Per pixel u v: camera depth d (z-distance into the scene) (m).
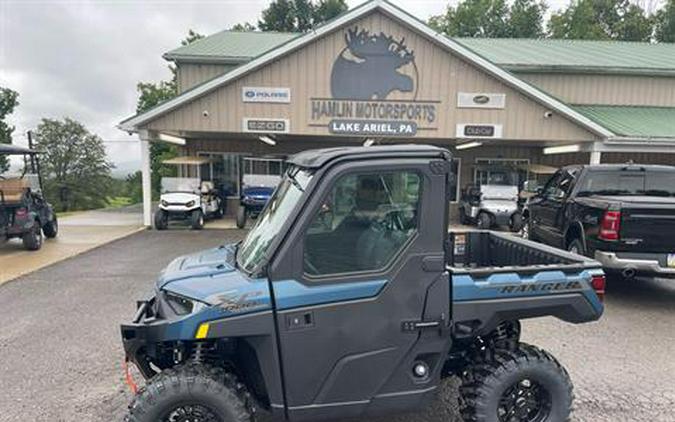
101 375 4.04
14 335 5.00
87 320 5.50
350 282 2.61
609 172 7.16
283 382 2.60
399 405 2.75
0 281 7.41
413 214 2.66
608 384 3.90
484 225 14.19
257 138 16.72
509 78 12.84
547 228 8.12
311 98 12.98
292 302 2.55
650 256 5.76
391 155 2.63
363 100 13.00
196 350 2.78
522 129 13.22
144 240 11.67
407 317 2.68
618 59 18.48
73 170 46.69
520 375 2.90
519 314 2.89
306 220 2.55
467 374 3.04
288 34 21.81
